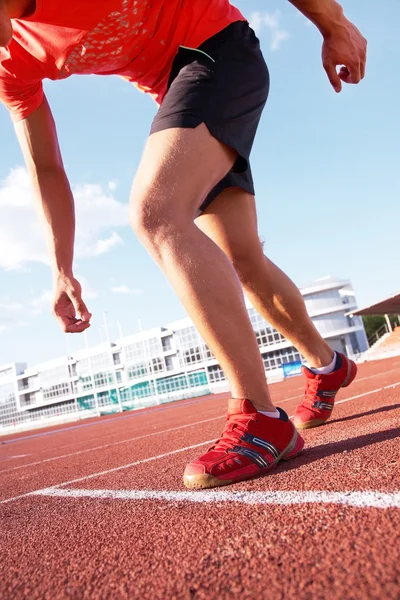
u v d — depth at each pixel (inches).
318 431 96.8
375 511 40.3
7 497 93.3
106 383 2245.3
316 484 53.8
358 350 1982.0
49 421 2010.3
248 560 36.0
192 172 61.7
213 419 222.7
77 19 62.8
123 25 65.3
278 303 91.4
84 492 80.9
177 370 2068.2
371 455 62.5
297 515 43.8
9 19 56.6
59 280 85.5
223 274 61.0
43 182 85.8
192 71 66.1
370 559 31.7
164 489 69.2
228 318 61.6
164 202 60.1
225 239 84.0
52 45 67.3
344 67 82.7
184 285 59.9
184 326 2063.2
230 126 65.7
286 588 30.3
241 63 68.8
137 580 36.8
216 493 59.3
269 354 1876.2
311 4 74.7
